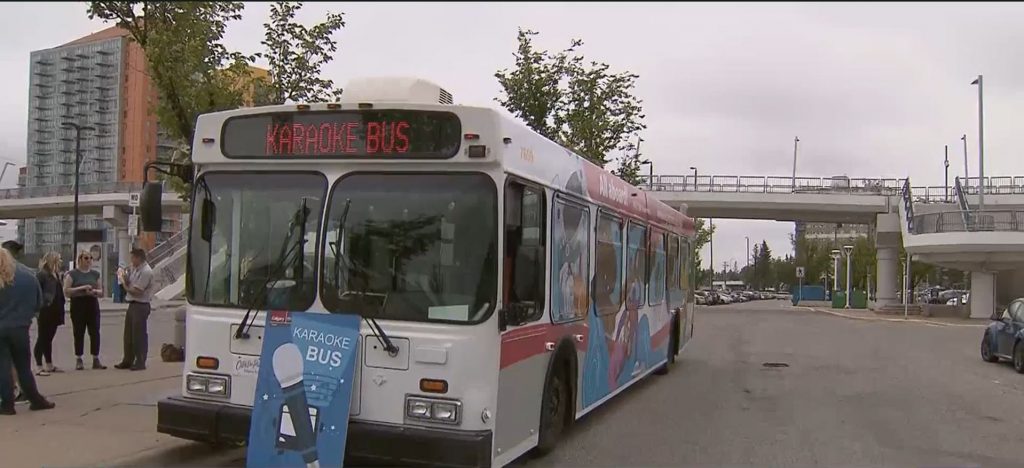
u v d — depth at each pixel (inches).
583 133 730.8
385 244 226.2
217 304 242.1
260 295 234.4
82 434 288.5
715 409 411.8
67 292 448.5
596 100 747.4
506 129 228.5
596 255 333.4
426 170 227.5
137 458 259.6
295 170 237.6
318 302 228.1
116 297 1444.4
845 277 3068.4
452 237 223.0
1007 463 303.0
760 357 701.9
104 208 2169.0
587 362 321.4
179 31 377.1
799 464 294.8
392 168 229.5
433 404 217.2
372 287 225.0
